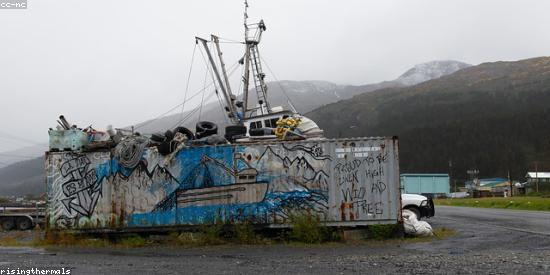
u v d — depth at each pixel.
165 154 17.12
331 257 12.23
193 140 17.45
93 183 17.45
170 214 16.92
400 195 16.31
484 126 134.00
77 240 17.08
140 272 10.17
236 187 16.72
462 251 12.93
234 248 14.91
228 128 19.47
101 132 18.19
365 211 16.31
